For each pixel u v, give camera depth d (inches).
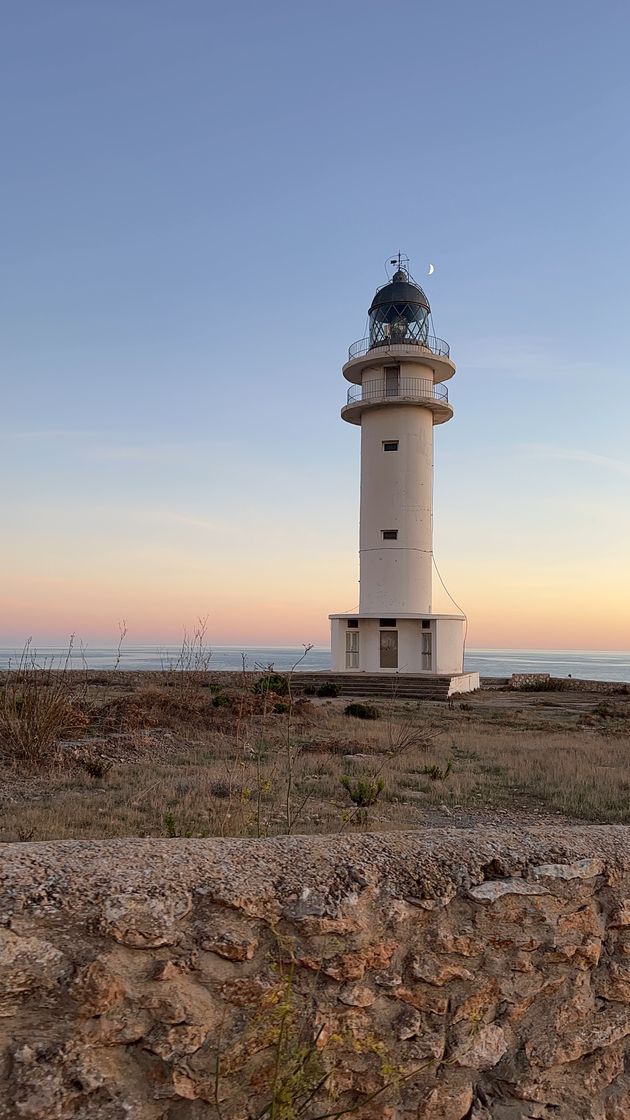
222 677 1288.1
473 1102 117.0
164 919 106.3
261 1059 107.3
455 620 1469.0
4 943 98.6
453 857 126.1
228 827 303.6
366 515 1488.7
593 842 137.4
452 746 716.7
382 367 1497.3
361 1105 110.7
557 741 770.2
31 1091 95.7
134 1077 101.1
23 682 585.0
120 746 576.7
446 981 118.8
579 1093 123.4
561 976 126.1
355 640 1459.2
